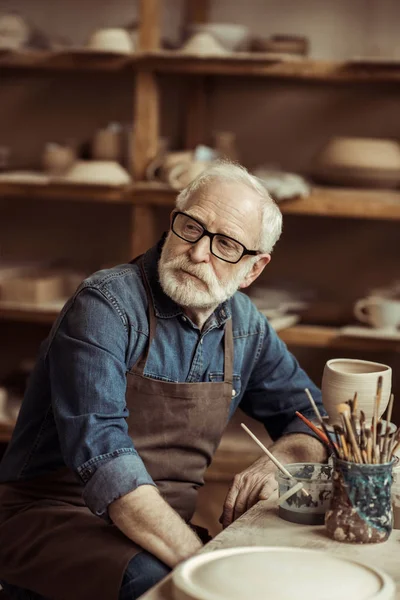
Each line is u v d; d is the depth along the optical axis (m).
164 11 4.08
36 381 2.14
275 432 2.41
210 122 4.12
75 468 1.82
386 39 3.91
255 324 2.34
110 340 1.97
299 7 3.98
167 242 2.11
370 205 3.55
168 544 1.72
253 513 1.76
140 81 3.68
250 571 1.30
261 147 4.09
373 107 3.97
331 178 3.65
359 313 3.63
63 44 4.02
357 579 1.29
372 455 1.59
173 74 3.92
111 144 3.85
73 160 3.90
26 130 4.27
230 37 3.71
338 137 3.96
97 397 1.89
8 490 2.17
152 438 2.13
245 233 2.07
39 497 2.15
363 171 3.57
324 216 4.08
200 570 1.33
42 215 4.31
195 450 2.19
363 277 4.08
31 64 3.73
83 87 4.20
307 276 4.13
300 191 3.54
